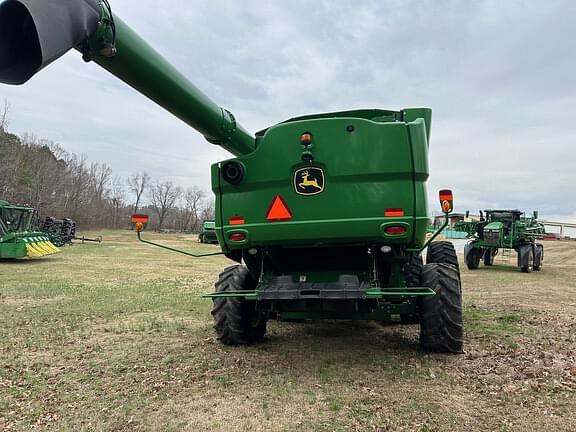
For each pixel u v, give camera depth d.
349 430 2.76
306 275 4.21
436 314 4.15
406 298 4.29
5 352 4.54
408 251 4.14
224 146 4.56
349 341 4.98
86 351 4.59
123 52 2.87
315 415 2.99
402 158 3.59
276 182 3.82
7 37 2.35
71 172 57.94
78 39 2.47
